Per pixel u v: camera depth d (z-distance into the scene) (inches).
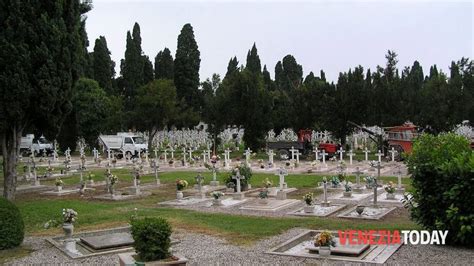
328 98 1971.0
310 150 1868.8
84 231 595.5
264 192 802.2
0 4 741.9
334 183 1024.2
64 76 799.7
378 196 890.1
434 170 485.1
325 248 451.5
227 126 2377.0
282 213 730.8
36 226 655.1
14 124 792.3
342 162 1375.5
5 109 749.3
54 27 779.4
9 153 807.1
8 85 736.3
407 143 1632.6
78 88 2258.9
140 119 2256.4
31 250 506.9
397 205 784.9
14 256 481.4
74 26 839.1
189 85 2886.3
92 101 2267.5
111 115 2322.8
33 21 763.4
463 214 465.7
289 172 1376.7
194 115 2479.1
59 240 553.6
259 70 3176.7
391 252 460.4
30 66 754.8
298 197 902.4
